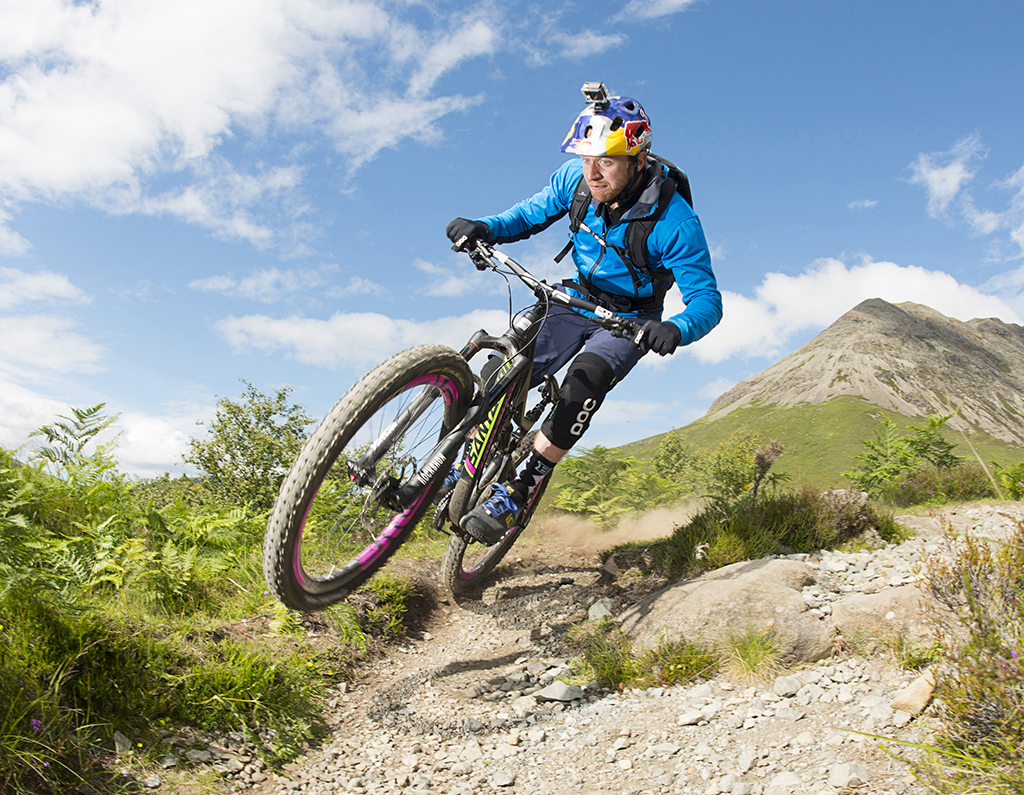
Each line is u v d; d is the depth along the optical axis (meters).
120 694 2.37
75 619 2.45
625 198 3.35
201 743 2.40
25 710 1.97
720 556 4.28
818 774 2.26
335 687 3.20
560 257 3.74
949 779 2.06
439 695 3.27
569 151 3.22
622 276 3.51
